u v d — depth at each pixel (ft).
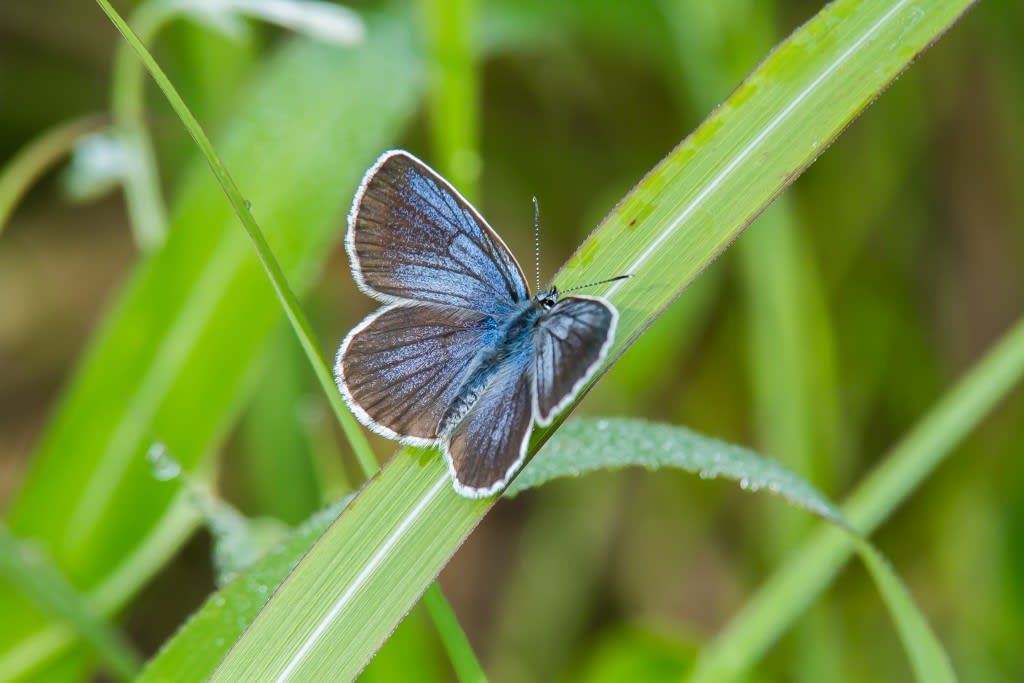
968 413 1.09
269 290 1.12
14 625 1.11
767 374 1.18
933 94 1.32
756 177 1.01
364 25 1.15
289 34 1.26
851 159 1.33
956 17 1.01
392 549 1.00
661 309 1.01
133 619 1.26
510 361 1.03
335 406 1.02
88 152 1.16
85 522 1.11
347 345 1.03
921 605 1.27
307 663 1.00
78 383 1.12
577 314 1.00
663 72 1.34
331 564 1.00
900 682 1.23
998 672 1.22
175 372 1.12
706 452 1.03
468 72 1.13
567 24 1.21
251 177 1.13
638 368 1.21
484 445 1.01
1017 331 1.09
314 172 1.13
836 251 1.34
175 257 1.12
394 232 1.04
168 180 1.31
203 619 1.03
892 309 1.34
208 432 1.12
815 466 1.19
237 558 1.10
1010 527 1.23
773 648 1.21
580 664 1.21
